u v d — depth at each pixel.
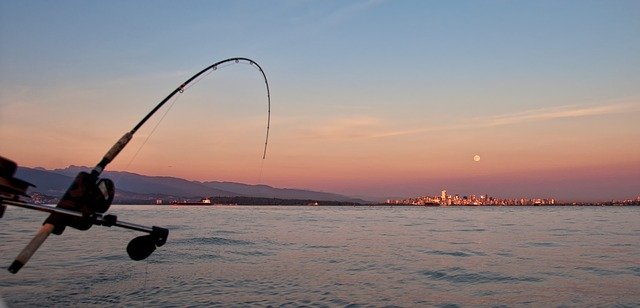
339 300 10.13
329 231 36.28
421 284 12.41
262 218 67.25
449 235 32.41
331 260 17.23
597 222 59.44
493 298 10.76
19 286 10.54
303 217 74.94
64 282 11.23
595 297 10.98
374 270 14.80
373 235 31.97
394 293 11.09
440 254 19.84
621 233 35.56
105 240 23.53
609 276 14.10
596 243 26.00
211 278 12.48
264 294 10.53
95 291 10.28
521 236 31.67
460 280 13.15
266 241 25.66
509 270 15.16
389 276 13.61
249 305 9.38
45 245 20.69
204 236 28.88
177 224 46.22
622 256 19.38
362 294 10.86
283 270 14.35
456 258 18.38
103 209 3.06
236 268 14.57
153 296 9.99
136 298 9.74
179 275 12.82
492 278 13.55
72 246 20.30
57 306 8.77
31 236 24.42
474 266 16.02
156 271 13.44
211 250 20.00
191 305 9.23
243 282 12.03
